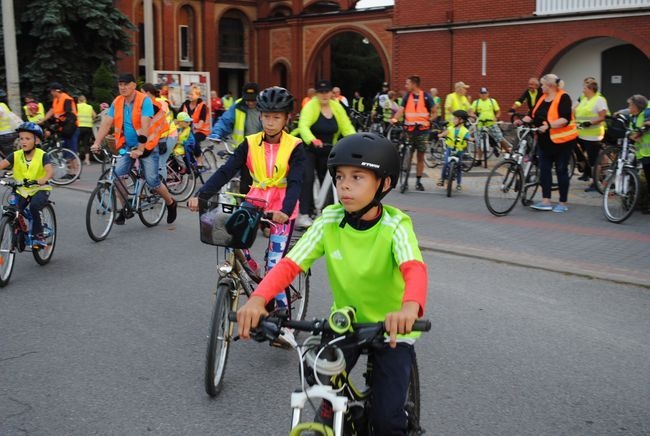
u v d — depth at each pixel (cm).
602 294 688
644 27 2052
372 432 293
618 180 1014
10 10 2056
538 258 812
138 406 454
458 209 1147
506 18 2298
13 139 1374
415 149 1360
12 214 739
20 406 453
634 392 473
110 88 2555
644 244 885
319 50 3659
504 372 505
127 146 964
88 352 546
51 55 2531
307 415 441
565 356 534
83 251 884
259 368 518
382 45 3394
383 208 305
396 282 304
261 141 559
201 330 598
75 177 1520
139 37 3731
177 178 1298
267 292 289
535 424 429
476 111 1752
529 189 1162
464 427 424
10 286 730
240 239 452
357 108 3562
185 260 838
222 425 429
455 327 596
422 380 492
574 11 2156
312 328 274
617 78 2206
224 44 3975
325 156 934
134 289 717
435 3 2484
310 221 929
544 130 1081
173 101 2169
